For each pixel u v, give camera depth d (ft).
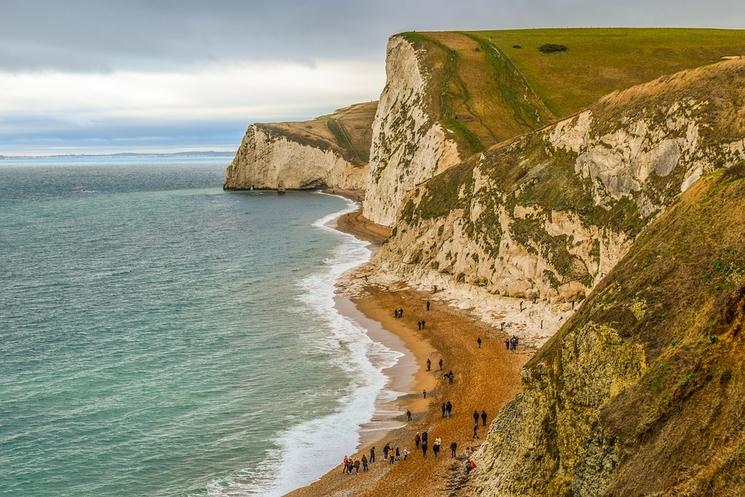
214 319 247.50
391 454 141.38
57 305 269.03
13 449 146.51
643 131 218.18
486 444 127.03
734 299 85.97
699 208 107.34
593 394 100.01
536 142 275.39
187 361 201.98
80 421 160.45
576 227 228.84
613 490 83.76
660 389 87.51
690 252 102.68
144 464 140.87
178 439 151.84
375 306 261.85
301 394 177.06
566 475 98.94
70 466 139.74
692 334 89.35
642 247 116.16
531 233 241.96
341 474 136.77
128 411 166.09
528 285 236.63
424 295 271.69
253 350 211.82
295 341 220.64
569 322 121.90
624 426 88.63
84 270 340.80
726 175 110.11
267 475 137.08
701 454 76.43
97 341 221.87
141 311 259.39
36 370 194.49
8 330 233.96
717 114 201.57
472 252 267.39
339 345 216.54
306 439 152.35
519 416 115.14
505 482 108.99
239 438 152.66
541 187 251.39
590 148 235.40
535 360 121.29
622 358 98.43
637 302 103.09
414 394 176.24
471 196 284.61
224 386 182.50
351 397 175.11
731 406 77.61
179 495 129.29
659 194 204.85
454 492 121.29
